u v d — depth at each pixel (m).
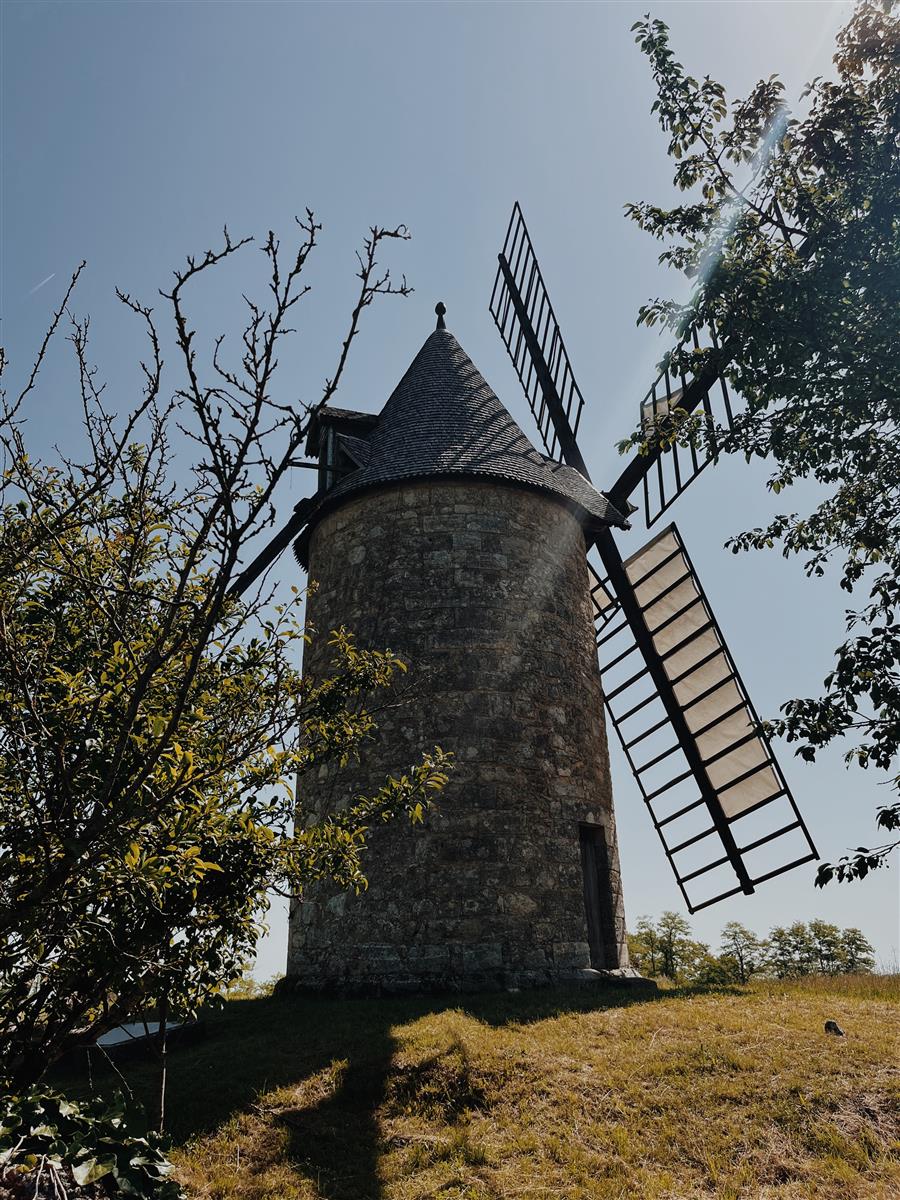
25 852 4.26
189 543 4.94
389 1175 5.96
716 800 14.62
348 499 13.38
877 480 8.46
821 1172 5.89
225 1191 5.64
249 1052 8.09
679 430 8.61
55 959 4.38
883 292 7.28
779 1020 8.44
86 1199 4.11
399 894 10.58
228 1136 6.41
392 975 10.15
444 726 11.37
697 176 8.41
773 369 7.75
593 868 12.09
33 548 4.76
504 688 11.80
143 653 4.63
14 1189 3.96
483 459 13.17
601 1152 6.21
